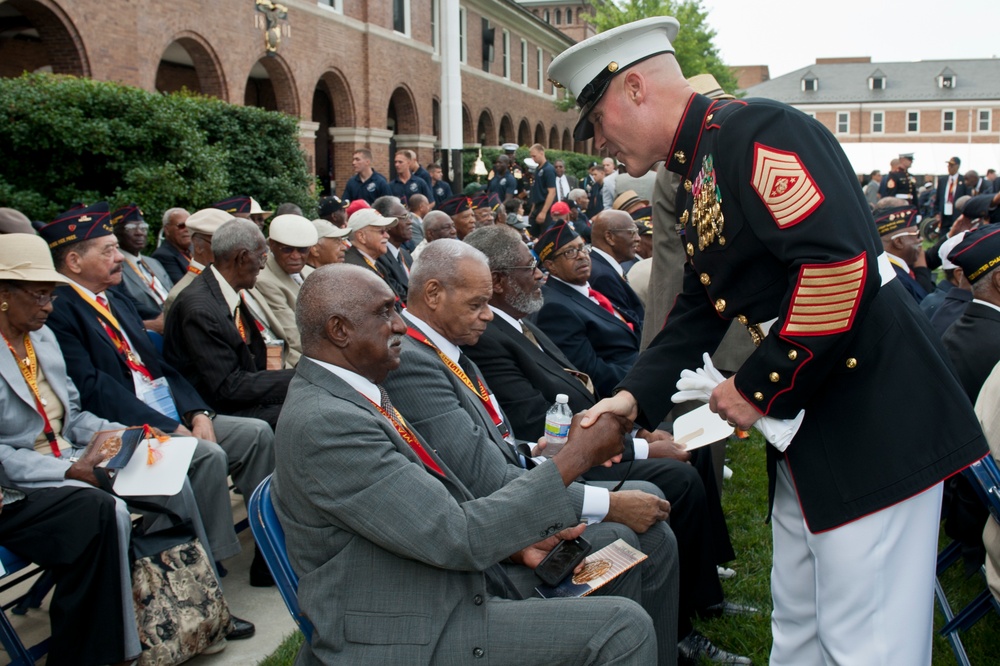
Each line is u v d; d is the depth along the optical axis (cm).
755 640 336
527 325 390
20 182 892
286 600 221
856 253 178
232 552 374
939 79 6706
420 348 270
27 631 353
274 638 345
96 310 396
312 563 215
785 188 183
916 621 206
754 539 429
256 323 466
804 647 236
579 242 454
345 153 2055
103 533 289
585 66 218
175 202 964
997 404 298
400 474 209
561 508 218
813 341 180
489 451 262
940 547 430
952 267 477
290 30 1745
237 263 445
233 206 673
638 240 579
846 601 206
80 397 372
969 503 327
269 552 221
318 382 222
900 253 638
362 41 2077
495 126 3142
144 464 312
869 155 3466
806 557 230
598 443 224
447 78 1708
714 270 210
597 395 437
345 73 1998
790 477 229
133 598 302
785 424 197
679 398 218
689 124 210
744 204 192
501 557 212
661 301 413
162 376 412
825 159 186
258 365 466
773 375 187
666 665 289
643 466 339
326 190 2303
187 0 1431
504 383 353
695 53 3331
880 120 6775
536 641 213
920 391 197
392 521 205
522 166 1864
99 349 385
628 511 282
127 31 1295
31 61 1579
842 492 199
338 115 2047
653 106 214
